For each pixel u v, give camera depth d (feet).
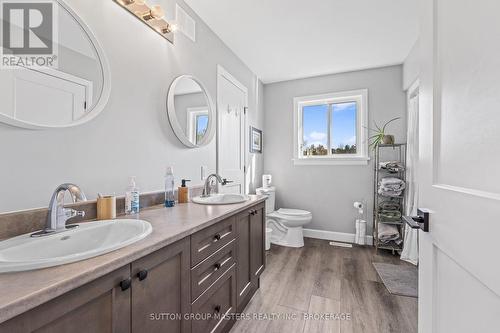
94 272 1.98
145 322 2.61
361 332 4.82
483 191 1.51
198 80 6.52
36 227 3.05
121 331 2.31
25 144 3.06
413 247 8.25
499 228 1.31
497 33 1.40
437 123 2.23
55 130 3.36
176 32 5.78
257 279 6.23
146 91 4.90
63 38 3.46
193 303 3.49
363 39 7.89
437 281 2.22
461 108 1.80
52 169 3.33
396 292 6.28
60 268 1.97
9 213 2.84
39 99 3.18
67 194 3.49
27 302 1.55
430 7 2.36
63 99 3.43
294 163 11.61
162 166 5.33
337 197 10.89
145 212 4.40
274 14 6.61
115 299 2.24
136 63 4.67
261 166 11.98
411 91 8.72
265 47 8.46
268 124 12.23
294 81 11.68
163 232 3.09
